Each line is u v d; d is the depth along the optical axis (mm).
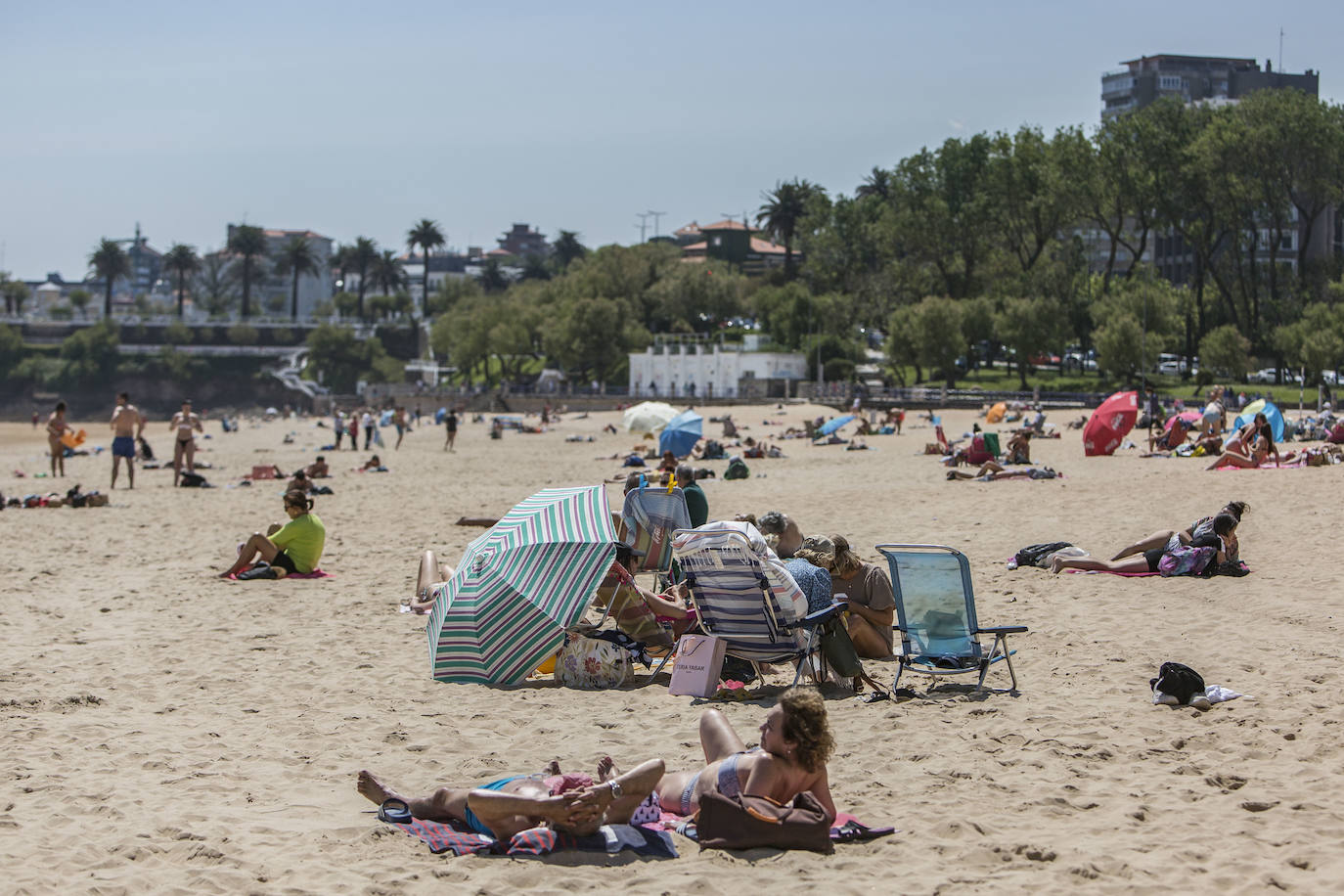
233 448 53125
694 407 80438
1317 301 79500
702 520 13383
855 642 9594
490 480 30266
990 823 5867
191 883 5168
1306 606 10805
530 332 113750
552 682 9109
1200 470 23234
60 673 9383
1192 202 80750
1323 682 8242
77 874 5270
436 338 122375
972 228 92438
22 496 25688
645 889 5145
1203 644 9555
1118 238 85250
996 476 23547
